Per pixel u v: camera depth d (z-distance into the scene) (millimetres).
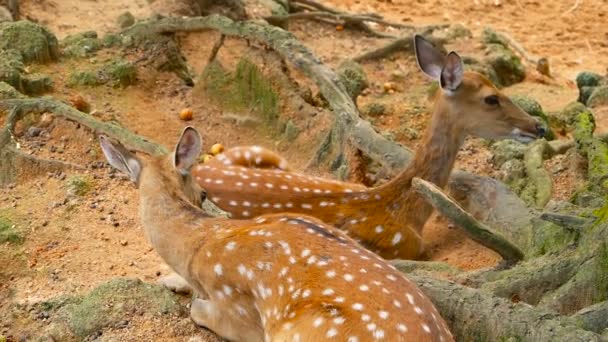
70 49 13453
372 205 9484
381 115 13633
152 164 7781
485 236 8711
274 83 12633
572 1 22453
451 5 21797
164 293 7938
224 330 7391
